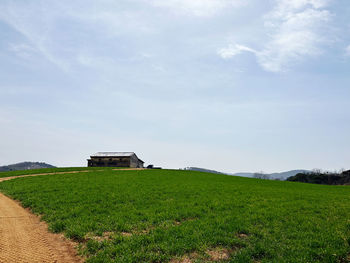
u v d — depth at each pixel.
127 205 19.08
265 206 20.19
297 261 9.45
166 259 9.52
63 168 61.25
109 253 9.87
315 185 48.59
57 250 10.41
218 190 29.36
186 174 53.91
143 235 11.92
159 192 25.77
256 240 11.73
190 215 16.58
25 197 21.98
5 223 14.08
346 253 10.35
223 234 12.38
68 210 17.23
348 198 27.03
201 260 9.54
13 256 9.38
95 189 26.55
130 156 93.44
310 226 14.22
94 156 94.00
